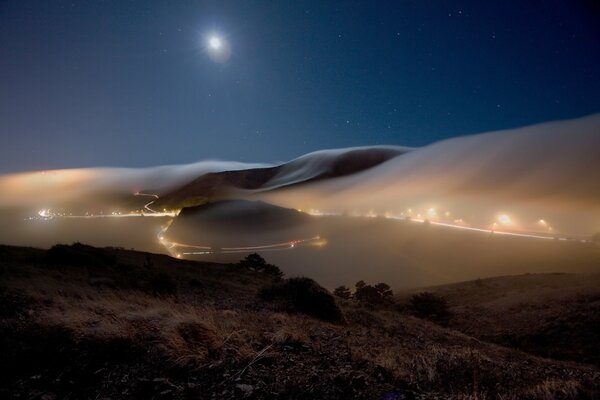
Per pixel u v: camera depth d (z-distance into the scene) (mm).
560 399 5387
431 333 15102
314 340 8109
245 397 4375
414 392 4977
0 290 8805
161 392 4348
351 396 4695
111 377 4703
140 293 13195
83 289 11695
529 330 22359
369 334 11375
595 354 17781
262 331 7977
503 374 6570
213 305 13328
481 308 30406
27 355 5039
